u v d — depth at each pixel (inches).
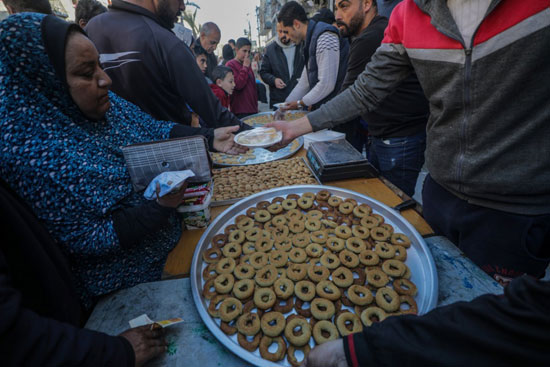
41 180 28.0
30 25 28.1
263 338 31.4
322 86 104.0
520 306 15.1
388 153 80.4
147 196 34.4
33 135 28.3
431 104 44.0
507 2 29.2
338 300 36.7
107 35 58.1
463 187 42.1
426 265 37.3
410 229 43.9
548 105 31.0
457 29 34.3
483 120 35.7
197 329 30.8
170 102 67.5
